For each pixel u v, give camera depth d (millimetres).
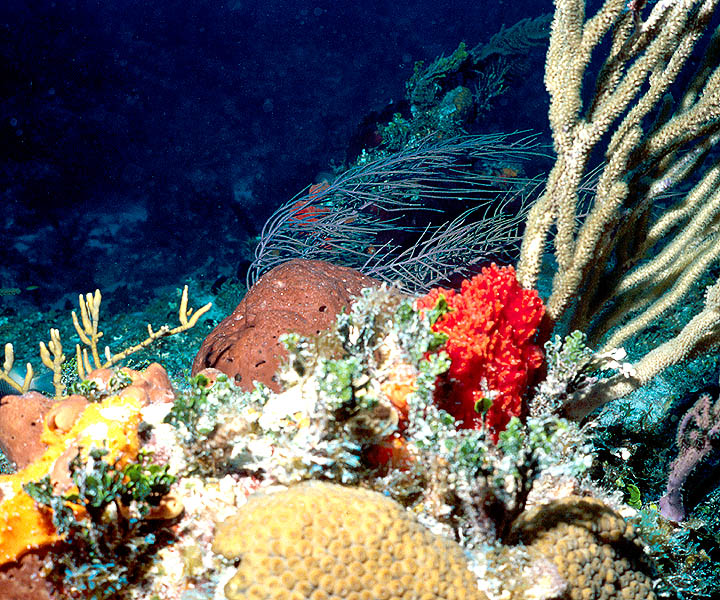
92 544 1326
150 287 14367
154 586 1369
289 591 1211
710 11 1999
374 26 23719
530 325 2035
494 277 1977
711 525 2701
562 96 2314
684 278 2574
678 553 2320
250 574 1233
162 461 1555
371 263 5691
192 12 20281
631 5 2117
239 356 2510
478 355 1868
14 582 1329
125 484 1326
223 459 1551
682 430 2518
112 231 15078
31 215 14203
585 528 1575
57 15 16625
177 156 17203
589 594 1491
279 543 1265
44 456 1462
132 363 5723
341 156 19125
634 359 4605
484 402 1623
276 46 21875
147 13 19422
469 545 1526
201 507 1477
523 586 1429
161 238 15438
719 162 2514
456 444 1502
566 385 2223
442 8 24750
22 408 1594
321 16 22891
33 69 15523
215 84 19625
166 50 19312
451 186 6730
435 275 5441
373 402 1496
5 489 1370
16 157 14516
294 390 1738
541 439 1491
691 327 2281
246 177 17844
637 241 2666
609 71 2289
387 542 1318
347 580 1240
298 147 19625
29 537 1342
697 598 2295
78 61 16562
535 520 1607
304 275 2762
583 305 2771
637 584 1634
